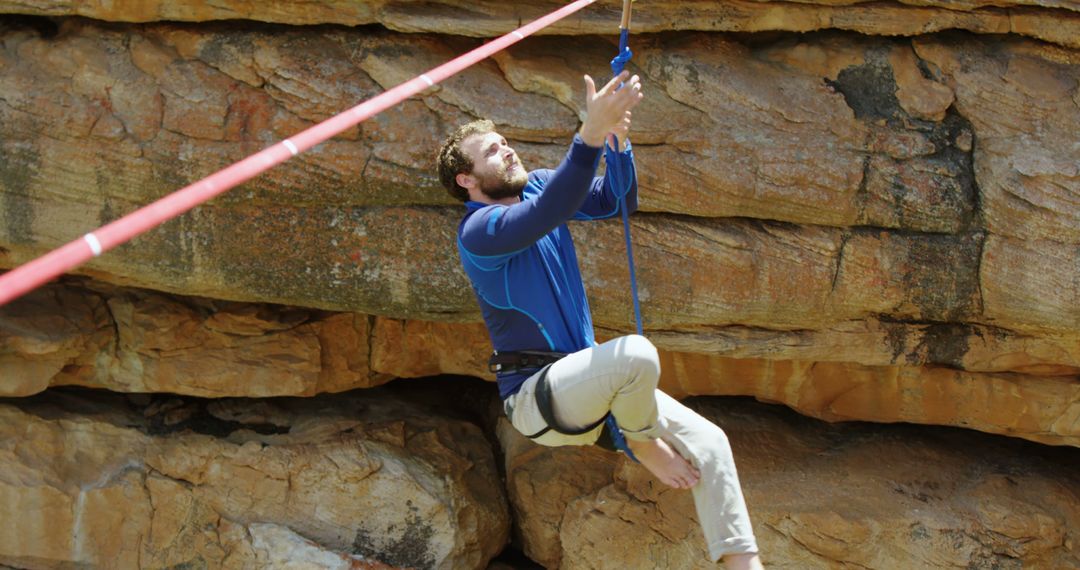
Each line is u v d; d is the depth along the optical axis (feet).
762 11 39.55
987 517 47.01
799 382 47.03
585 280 41.63
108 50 41.04
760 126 40.11
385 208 41.52
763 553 48.11
